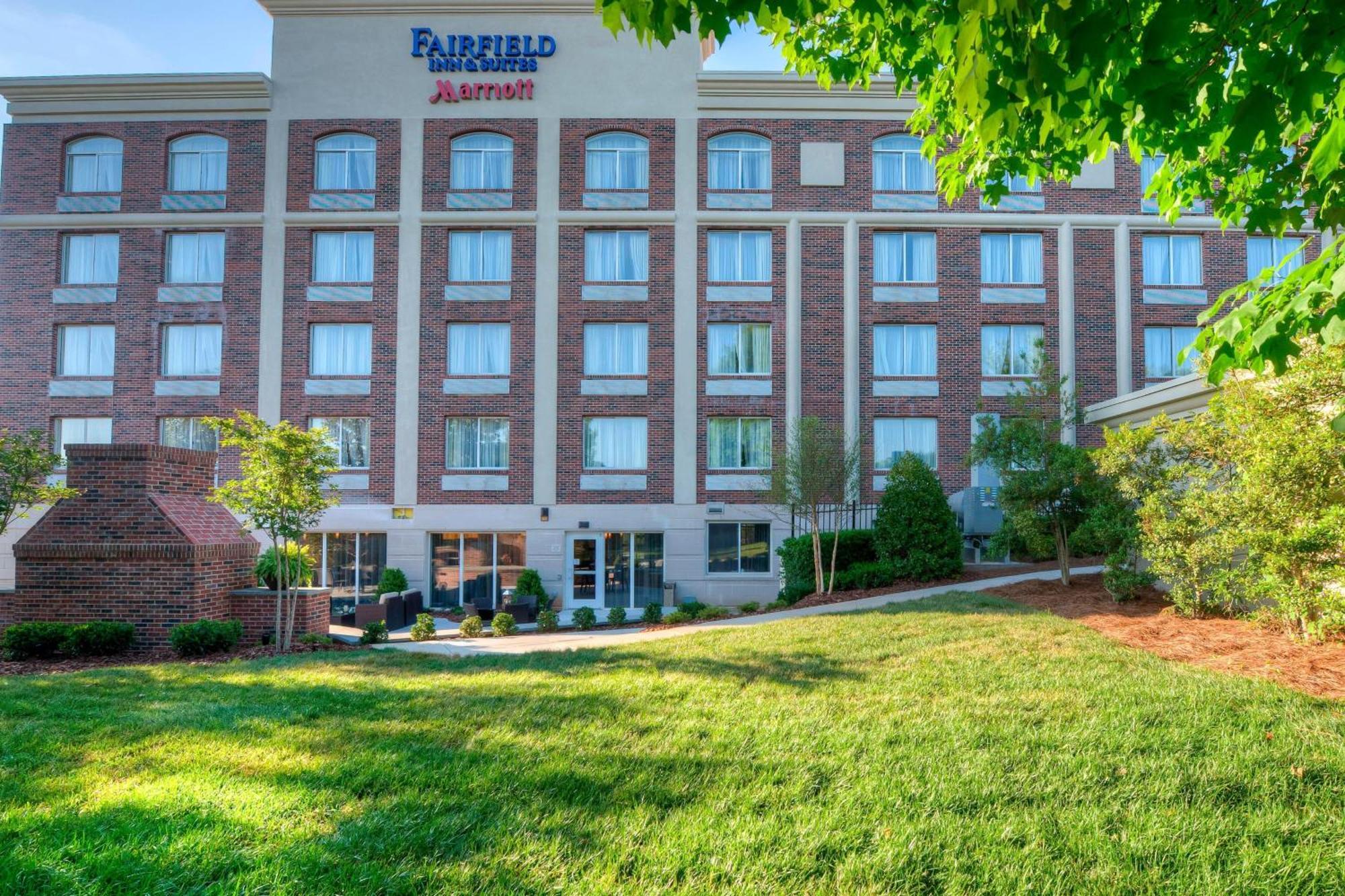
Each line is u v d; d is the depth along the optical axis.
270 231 22.80
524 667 9.31
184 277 23.12
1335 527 7.38
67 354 23.17
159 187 23.05
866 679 7.65
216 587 12.76
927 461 22.61
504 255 23.02
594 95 23.03
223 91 22.97
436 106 23.02
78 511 12.32
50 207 23.12
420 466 22.28
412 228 22.80
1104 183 23.05
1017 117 3.30
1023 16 2.83
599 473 22.34
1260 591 8.46
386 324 22.67
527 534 22.19
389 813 4.53
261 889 3.65
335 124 22.95
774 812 4.50
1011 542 13.57
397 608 19.06
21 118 23.25
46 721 6.62
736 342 22.94
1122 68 3.56
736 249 23.14
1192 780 4.72
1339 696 6.17
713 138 23.23
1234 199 5.52
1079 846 4.00
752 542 22.50
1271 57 3.34
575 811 4.55
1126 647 8.52
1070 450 12.90
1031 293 22.84
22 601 12.12
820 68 6.71
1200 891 3.58
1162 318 22.83
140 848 3.97
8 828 4.20
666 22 3.52
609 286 22.75
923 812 4.45
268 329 22.61
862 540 17.91
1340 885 3.59
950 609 11.68
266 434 12.10
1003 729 5.78
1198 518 9.47
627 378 22.58
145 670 9.48
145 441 22.56
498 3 23.02
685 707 6.88
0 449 12.15
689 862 3.94
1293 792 4.53
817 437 17.45
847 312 22.75
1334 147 3.63
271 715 6.79
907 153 23.19
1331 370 7.34
